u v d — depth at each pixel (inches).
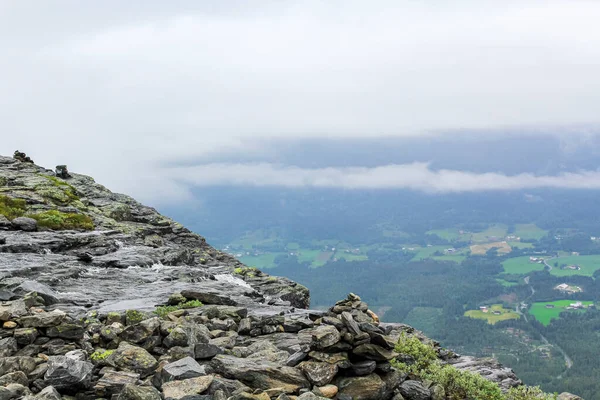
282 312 1015.6
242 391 553.3
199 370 573.0
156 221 2201.0
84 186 2488.9
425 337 984.9
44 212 1813.5
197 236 2202.3
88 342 669.3
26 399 508.4
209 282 1358.3
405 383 662.5
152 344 658.2
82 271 1291.8
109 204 2236.7
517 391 724.7
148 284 1258.6
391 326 1018.7
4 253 1331.2
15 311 709.3
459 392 689.0
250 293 1259.2
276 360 655.1
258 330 813.2
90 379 571.5
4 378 553.9
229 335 770.2
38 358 620.4
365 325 661.9
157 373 580.4
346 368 633.0
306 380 608.7
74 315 836.6
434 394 662.5
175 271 1434.5
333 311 853.8
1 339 649.6
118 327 688.4
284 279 1690.5
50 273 1194.6
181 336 653.9
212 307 881.5
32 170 2445.9
